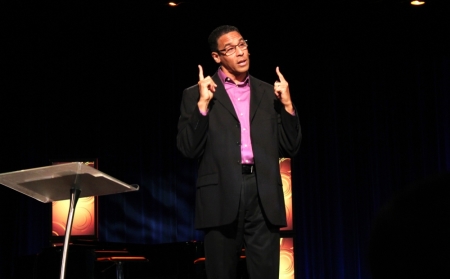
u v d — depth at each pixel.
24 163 7.40
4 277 7.20
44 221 7.43
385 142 7.73
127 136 7.66
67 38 7.02
